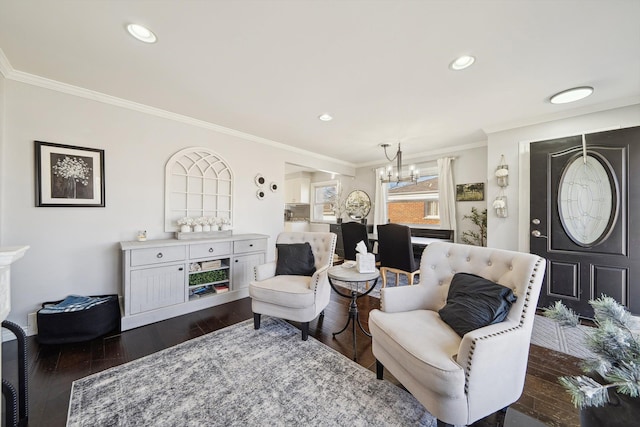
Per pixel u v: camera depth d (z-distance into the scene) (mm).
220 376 1724
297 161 4605
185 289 2771
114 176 2652
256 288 2332
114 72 2135
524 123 3143
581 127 2812
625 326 865
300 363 1879
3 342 2100
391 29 1606
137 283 2445
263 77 2195
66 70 2113
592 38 1677
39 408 1429
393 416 1399
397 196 5297
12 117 2143
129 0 1385
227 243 3117
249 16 1501
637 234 2451
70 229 2416
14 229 2164
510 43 1732
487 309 1390
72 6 1423
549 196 2881
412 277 3303
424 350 1283
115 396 1531
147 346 2098
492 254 1678
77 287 2449
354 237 4023
